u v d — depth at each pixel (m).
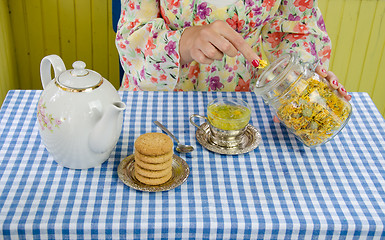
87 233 0.97
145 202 1.03
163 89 1.58
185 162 1.15
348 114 1.19
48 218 0.98
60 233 0.97
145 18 1.57
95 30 2.52
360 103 1.48
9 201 1.02
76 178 1.10
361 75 2.75
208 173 1.13
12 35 2.48
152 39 1.50
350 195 1.08
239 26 1.61
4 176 1.09
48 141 1.09
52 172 1.12
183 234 0.99
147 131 1.29
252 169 1.16
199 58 1.39
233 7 1.57
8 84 2.43
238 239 1.00
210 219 0.99
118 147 1.22
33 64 2.59
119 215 0.99
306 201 1.06
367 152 1.25
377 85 2.78
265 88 1.17
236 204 1.04
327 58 1.69
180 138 1.27
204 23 1.60
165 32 1.49
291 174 1.15
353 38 2.62
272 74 1.19
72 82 1.06
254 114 1.40
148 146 1.05
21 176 1.10
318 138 1.20
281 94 1.17
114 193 1.06
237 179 1.12
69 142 1.06
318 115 1.17
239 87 1.74
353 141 1.29
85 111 1.04
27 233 0.96
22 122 1.30
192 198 1.05
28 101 1.40
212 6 1.56
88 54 2.59
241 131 1.24
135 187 1.06
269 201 1.05
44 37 2.51
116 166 1.15
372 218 1.01
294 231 0.99
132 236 0.98
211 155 1.20
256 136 1.27
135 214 1.00
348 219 1.01
